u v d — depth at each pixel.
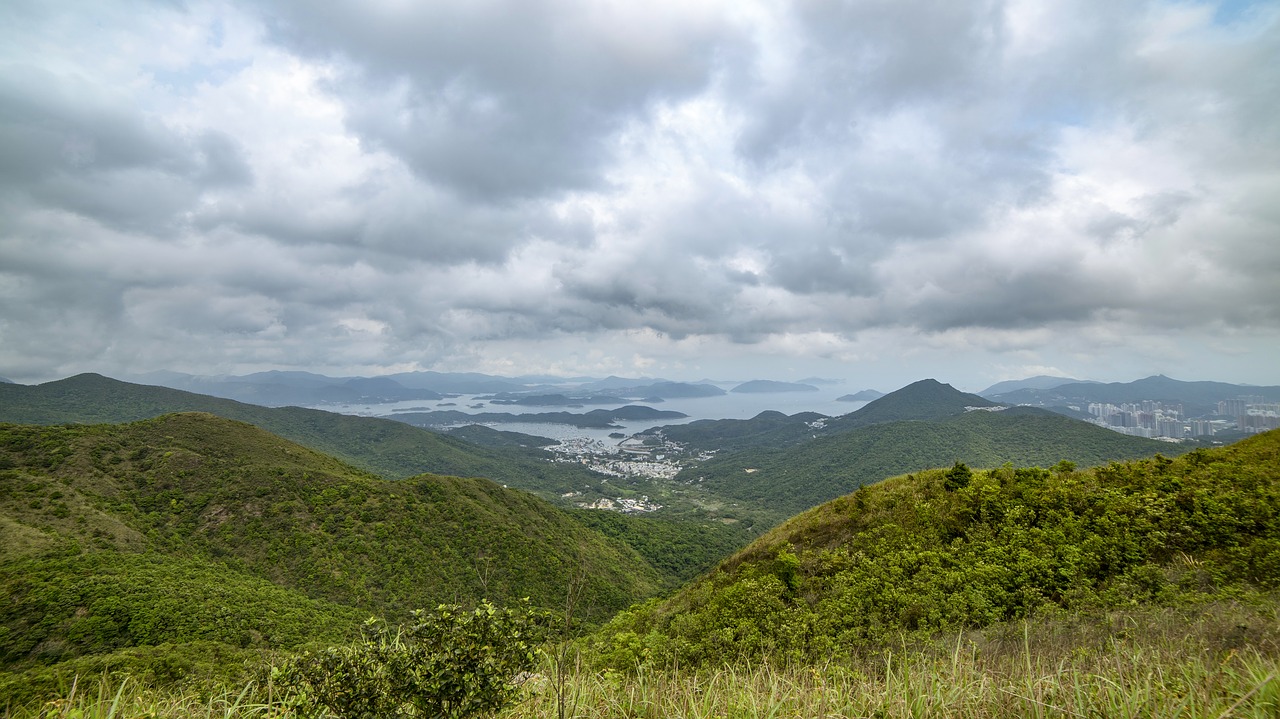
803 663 11.93
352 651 4.38
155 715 4.74
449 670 4.30
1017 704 4.02
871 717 4.30
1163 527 14.37
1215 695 3.71
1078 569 13.71
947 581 14.83
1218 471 16.61
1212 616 7.42
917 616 14.06
